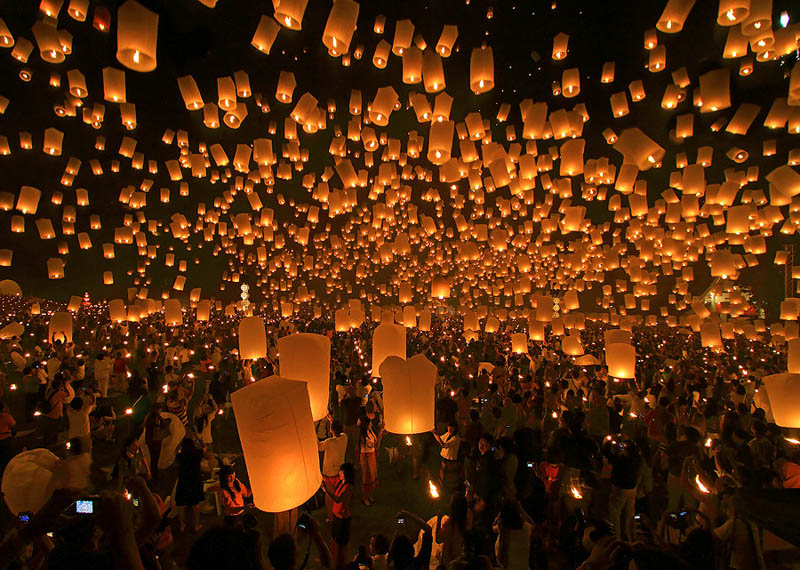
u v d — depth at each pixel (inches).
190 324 1019.3
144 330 809.5
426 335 802.8
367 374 426.9
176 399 315.0
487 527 182.1
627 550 100.7
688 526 152.4
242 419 122.0
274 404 121.0
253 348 292.7
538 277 899.4
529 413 328.5
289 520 184.4
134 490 97.8
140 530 95.0
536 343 720.3
